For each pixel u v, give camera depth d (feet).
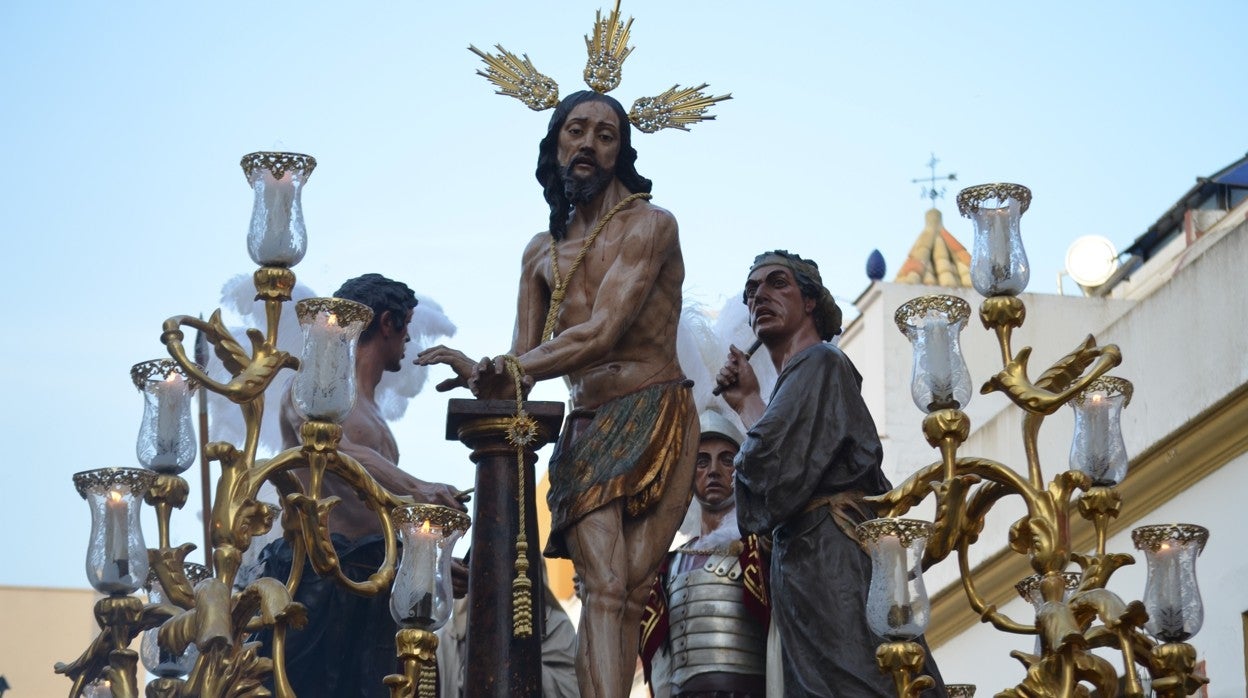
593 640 40.52
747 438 43.06
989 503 41.86
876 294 97.96
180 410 41.83
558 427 40.68
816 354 43.68
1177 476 67.72
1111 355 41.96
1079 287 104.32
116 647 40.70
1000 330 42.50
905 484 41.55
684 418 42.34
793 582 41.96
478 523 40.01
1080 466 43.04
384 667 47.09
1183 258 96.43
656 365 42.65
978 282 42.60
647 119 44.55
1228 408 65.98
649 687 46.14
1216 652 64.34
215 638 38.88
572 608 87.04
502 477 40.14
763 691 44.47
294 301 54.34
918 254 108.88
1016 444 77.82
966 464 41.63
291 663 47.06
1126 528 69.97
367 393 50.14
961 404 41.70
